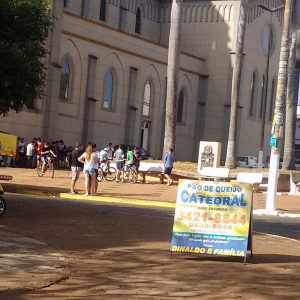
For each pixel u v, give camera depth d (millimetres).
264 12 63562
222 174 30203
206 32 61281
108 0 57594
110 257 10555
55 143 40906
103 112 49906
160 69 56062
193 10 61938
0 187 15055
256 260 10938
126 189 27125
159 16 65062
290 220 19891
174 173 33031
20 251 10516
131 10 60844
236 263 10539
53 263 9766
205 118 61156
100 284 8531
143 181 32250
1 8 17469
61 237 12414
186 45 62156
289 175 31578
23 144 38188
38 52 18375
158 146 56469
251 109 63719
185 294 8062
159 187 29344
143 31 63000
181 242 10641
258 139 65062
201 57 61156
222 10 60656
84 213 16797
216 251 10469
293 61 38219
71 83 46906
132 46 52625
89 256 10562
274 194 21484
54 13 43938
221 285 8695
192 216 10641
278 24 66562
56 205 18703
